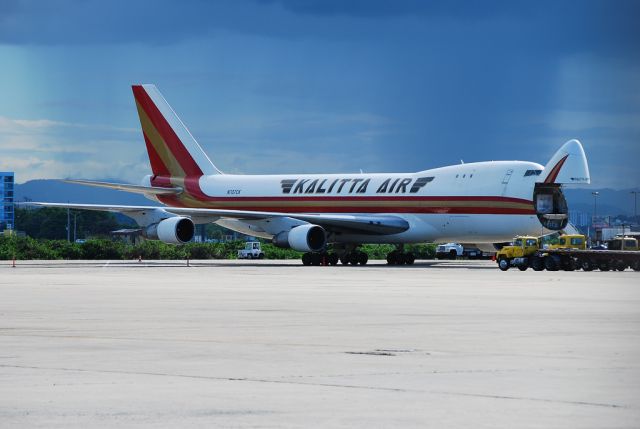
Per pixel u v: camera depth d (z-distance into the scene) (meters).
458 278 98.06
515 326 47.09
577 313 54.53
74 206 139.25
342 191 141.38
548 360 34.84
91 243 199.38
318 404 26.47
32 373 32.00
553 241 164.62
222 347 38.84
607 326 47.09
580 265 123.56
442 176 132.38
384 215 136.50
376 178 139.50
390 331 44.88
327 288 80.06
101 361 34.81
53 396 27.75
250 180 154.00
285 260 189.88
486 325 47.69
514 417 24.59
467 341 40.72
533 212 123.69
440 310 56.78
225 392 28.38
